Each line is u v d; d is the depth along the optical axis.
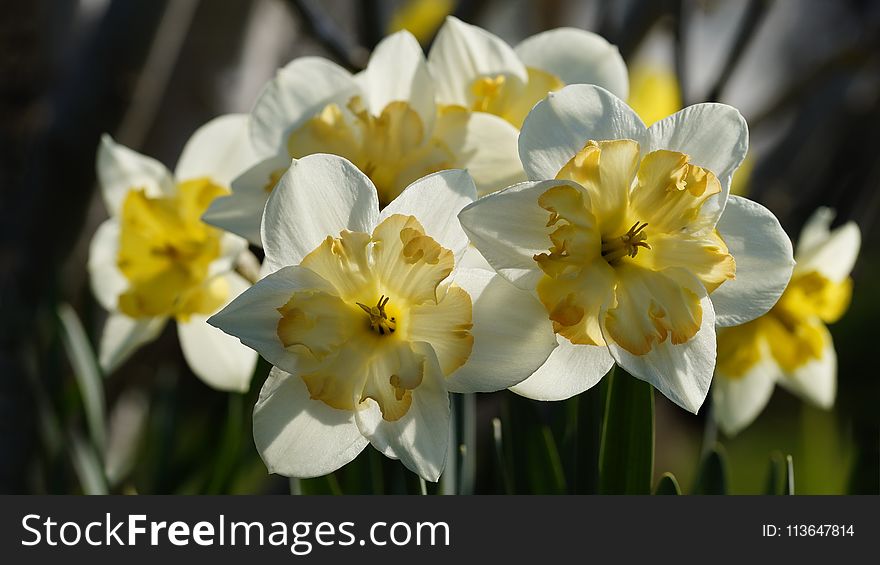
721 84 0.78
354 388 0.54
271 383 0.54
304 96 0.60
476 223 0.54
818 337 0.71
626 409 0.58
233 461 0.68
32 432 0.77
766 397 0.70
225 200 0.59
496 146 0.58
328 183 0.54
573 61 0.61
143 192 0.66
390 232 0.54
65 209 0.78
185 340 0.66
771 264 0.55
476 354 0.54
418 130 0.58
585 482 0.59
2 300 0.78
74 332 0.70
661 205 0.55
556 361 0.55
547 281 0.54
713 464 0.62
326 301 0.54
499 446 0.61
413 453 0.53
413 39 0.59
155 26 0.75
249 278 0.66
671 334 0.54
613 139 0.55
